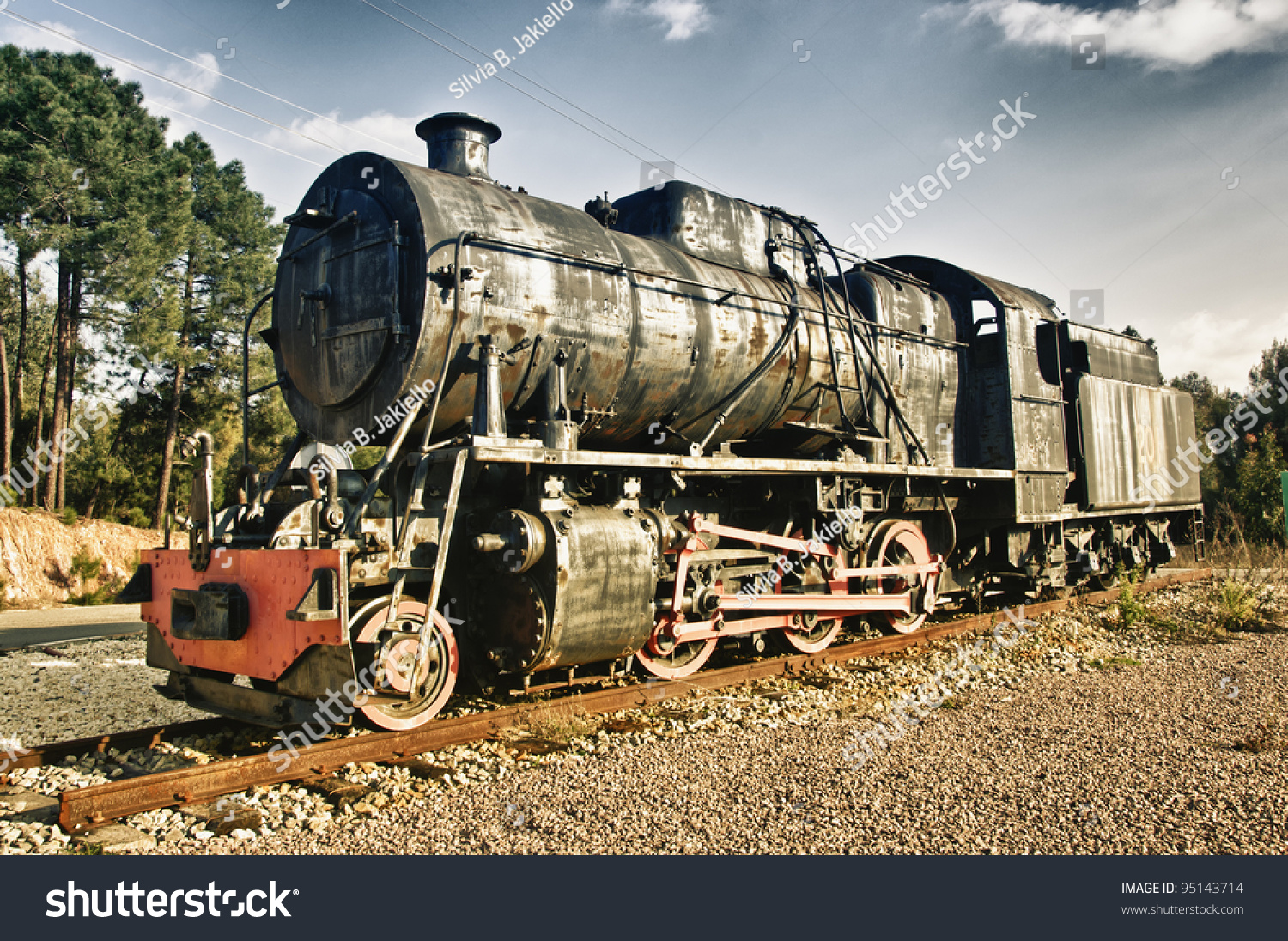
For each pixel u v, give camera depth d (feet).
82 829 12.87
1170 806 13.78
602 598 19.34
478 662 20.35
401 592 18.80
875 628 32.99
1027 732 18.11
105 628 43.37
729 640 28.09
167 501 85.81
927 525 33.14
